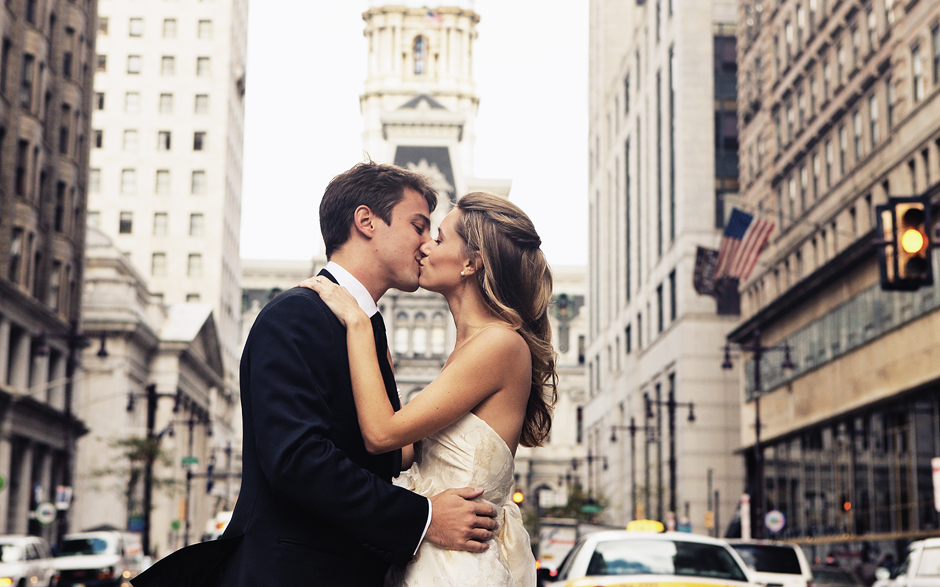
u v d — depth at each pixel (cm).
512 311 396
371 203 395
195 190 10244
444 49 18288
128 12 10419
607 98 10688
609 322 10112
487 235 399
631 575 940
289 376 351
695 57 7262
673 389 7275
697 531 6762
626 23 10838
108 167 10200
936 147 3572
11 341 4681
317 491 340
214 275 10119
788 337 5081
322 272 399
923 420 3647
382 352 399
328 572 354
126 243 10119
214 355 9300
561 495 8175
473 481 380
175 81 10350
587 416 11275
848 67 4438
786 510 5169
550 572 1152
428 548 366
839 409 4391
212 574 364
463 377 377
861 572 3975
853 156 4412
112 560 2838
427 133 16238
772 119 5534
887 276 1325
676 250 7238
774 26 5516
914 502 3703
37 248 4934
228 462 9438
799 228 5050
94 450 6731
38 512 3722
